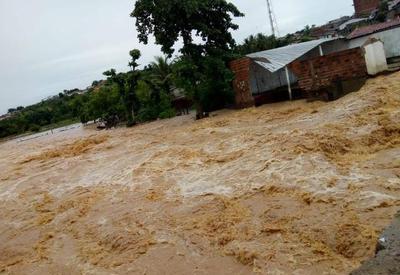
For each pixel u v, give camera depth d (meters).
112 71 36.03
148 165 15.27
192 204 10.77
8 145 43.00
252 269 7.37
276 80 28.23
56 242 10.73
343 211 8.38
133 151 18.81
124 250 9.23
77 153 21.50
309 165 10.98
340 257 7.20
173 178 13.27
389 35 25.80
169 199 11.53
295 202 9.32
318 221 8.29
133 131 27.44
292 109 20.45
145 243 9.20
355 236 7.45
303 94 23.12
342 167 10.54
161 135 21.83
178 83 26.06
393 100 15.04
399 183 9.02
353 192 9.05
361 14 63.94
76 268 9.03
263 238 8.27
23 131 71.25
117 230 10.16
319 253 7.39
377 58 20.09
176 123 27.48
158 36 25.08
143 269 8.22
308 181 10.11
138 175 14.41
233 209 9.84
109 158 18.45
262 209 9.45
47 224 12.09
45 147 29.55
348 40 27.70
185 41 25.69
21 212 13.64
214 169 13.16
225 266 7.69
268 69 22.84
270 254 7.62
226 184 11.49
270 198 9.89
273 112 21.12
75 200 13.38
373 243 7.13
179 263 8.12
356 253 7.12
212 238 8.77
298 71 21.12
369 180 9.48
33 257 10.18
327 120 15.01
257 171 11.64
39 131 66.62
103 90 42.06
